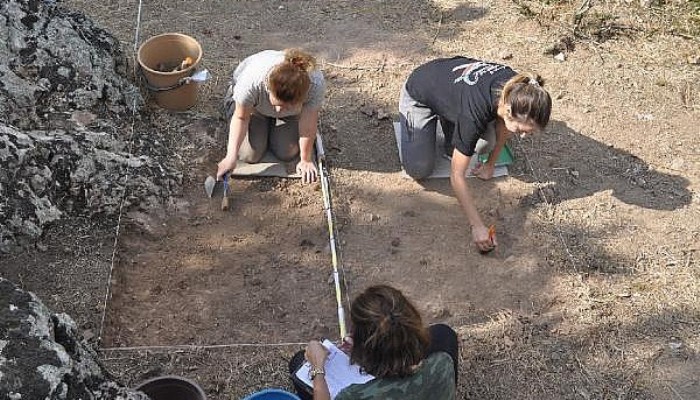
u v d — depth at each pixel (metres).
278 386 3.79
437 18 6.37
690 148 5.37
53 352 2.87
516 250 4.62
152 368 3.78
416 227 4.71
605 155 5.28
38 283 3.96
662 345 4.14
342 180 4.96
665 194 5.04
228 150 4.59
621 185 5.08
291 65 4.12
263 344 3.99
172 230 4.51
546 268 4.53
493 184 5.00
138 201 4.50
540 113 3.95
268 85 4.23
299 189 4.84
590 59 6.05
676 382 3.98
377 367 2.81
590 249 4.66
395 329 2.75
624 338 4.18
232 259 4.41
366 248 4.57
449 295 4.36
